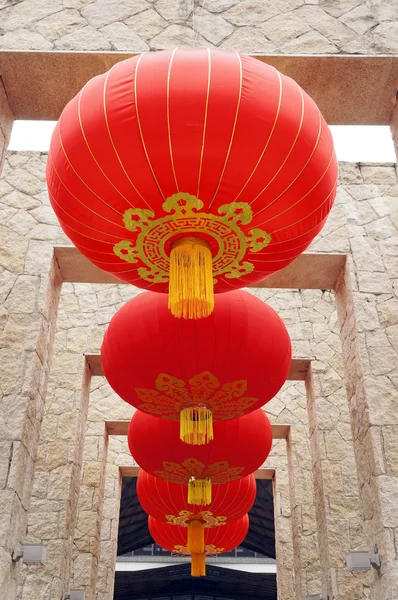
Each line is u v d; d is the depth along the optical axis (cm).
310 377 844
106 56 577
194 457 663
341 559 718
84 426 840
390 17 606
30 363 609
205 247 405
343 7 613
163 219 387
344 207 725
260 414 679
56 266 701
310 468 910
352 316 658
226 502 797
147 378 554
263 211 381
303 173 369
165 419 633
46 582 698
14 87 595
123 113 353
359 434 615
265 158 357
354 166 762
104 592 896
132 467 1005
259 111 354
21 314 640
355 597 699
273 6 615
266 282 721
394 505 542
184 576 1969
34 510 739
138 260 429
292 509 906
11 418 576
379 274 677
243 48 590
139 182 364
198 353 533
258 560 2003
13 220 705
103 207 383
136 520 1598
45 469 765
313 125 373
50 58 576
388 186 747
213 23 606
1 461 552
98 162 363
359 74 586
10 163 754
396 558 516
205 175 358
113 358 561
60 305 891
